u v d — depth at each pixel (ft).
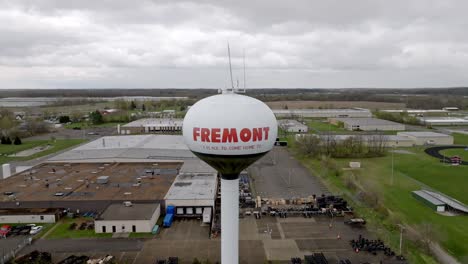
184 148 244.01
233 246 75.10
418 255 108.47
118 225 125.49
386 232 124.47
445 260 105.60
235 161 66.49
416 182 186.29
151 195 148.77
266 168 220.23
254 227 130.21
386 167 219.20
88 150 234.58
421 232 120.47
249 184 186.50
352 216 140.15
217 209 148.15
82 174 183.62
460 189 174.91
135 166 201.57
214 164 68.80
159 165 203.72
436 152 264.93
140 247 114.73
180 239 120.57
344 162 233.96
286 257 108.37
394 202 155.12
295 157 252.42
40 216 134.82
